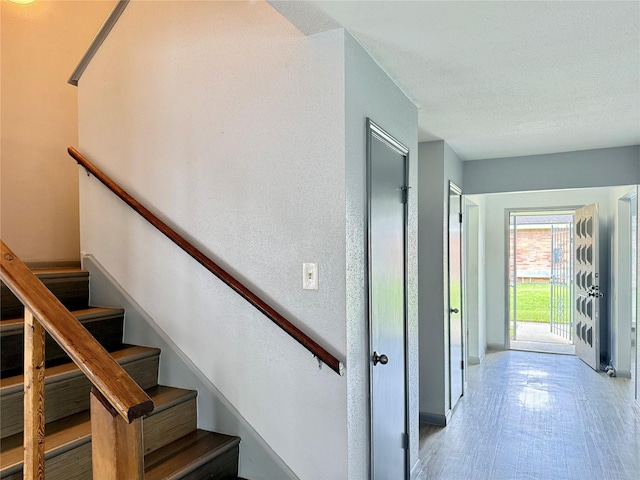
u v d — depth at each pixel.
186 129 2.26
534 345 6.75
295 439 1.98
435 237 3.67
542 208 6.22
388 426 2.34
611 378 4.95
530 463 2.96
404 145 2.63
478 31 1.89
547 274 7.59
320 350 1.82
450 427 3.57
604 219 5.68
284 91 1.99
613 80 2.42
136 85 2.42
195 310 2.25
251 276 2.07
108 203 2.53
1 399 1.68
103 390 0.91
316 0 1.63
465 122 3.19
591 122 3.18
